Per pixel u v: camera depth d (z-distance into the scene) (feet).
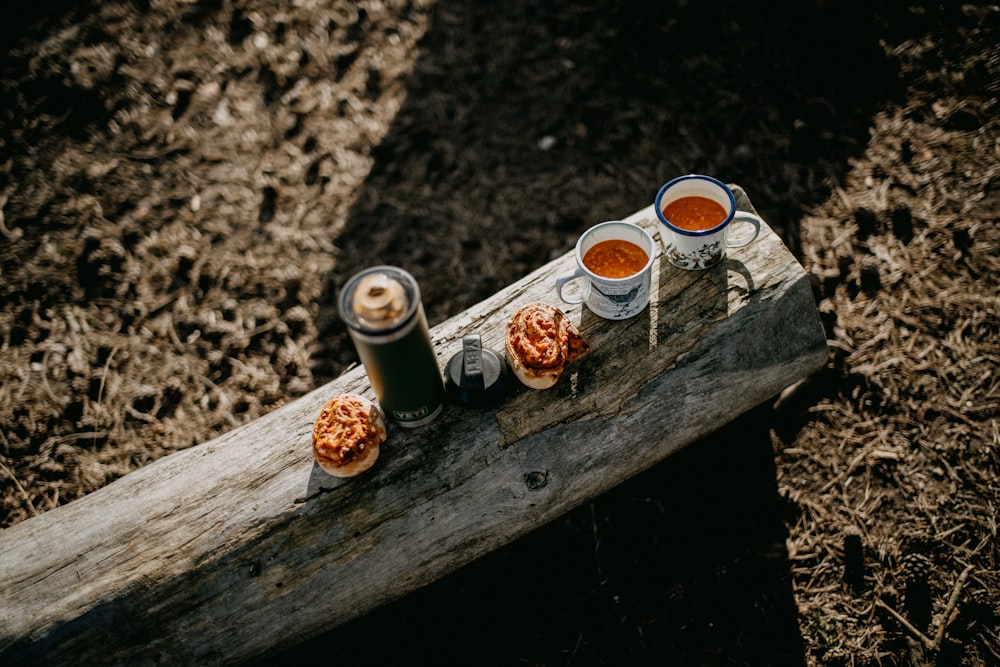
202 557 2.98
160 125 5.24
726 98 5.05
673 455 3.97
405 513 3.02
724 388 3.25
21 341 4.44
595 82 5.31
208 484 3.10
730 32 5.26
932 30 4.97
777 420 4.00
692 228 3.22
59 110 5.24
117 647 2.93
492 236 4.80
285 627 3.03
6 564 3.03
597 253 3.17
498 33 5.66
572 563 3.78
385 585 3.07
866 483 3.83
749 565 3.70
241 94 5.41
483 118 5.26
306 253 4.78
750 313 3.25
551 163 5.03
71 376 4.33
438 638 3.64
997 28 4.89
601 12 5.59
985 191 4.44
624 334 3.21
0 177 4.99
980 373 3.99
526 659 3.59
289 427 3.21
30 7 5.62
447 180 5.02
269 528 3.01
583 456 3.13
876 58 4.99
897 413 3.96
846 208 4.54
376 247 4.80
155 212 4.90
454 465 3.05
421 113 5.32
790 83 5.02
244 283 4.67
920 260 4.31
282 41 5.65
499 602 3.71
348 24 5.74
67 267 4.67
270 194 4.98
